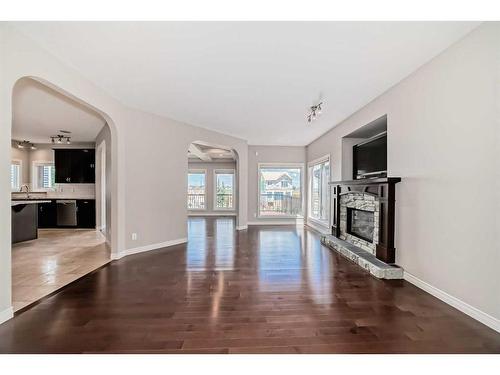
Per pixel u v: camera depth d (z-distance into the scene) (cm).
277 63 295
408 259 328
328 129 622
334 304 264
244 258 439
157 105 448
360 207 464
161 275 353
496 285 213
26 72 241
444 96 267
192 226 819
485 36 221
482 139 224
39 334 208
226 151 900
